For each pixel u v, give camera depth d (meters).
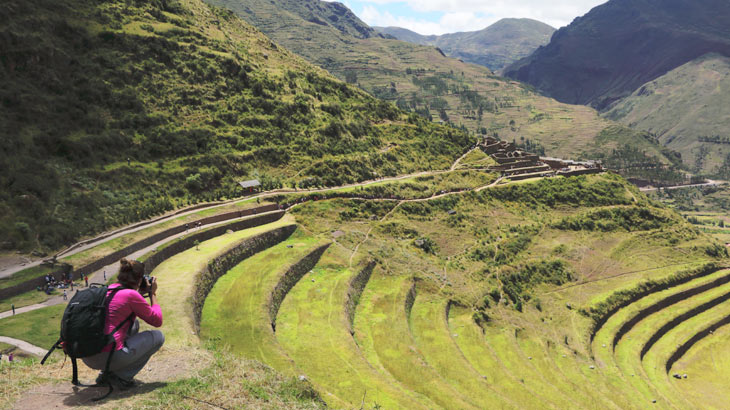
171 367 15.75
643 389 91.25
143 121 113.38
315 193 122.00
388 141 166.25
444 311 95.69
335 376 56.97
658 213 159.12
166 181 102.19
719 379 103.12
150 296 12.65
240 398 14.38
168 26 151.75
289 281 84.69
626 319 117.00
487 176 161.38
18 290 57.75
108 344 10.91
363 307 89.00
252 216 103.31
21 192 75.62
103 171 93.31
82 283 62.97
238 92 144.25
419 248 118.56
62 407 10.97
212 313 64.12
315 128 147.50
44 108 98.19
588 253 136.75
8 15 108.94
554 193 157.00
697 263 143.88
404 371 66.94
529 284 120.12
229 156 118.56
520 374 83.06
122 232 79.81
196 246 84.19
